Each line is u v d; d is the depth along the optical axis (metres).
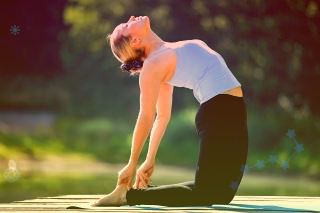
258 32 27.44
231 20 27.77
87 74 37.38
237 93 6.28
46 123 37.00
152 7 30.45
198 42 6.45
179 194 6.23
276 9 26.59
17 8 38.59
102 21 33.38
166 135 29.67
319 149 26.05
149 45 6.41
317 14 26.39
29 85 42.50
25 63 41.09
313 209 6.32
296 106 28.31
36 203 6.82
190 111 31.70
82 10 33.62
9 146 29.30
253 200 7.18
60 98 40.69
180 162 27.44
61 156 28.39
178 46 6.36
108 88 37.00
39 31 39.31
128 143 31.09
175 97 32.75
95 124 34.31
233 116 6.20
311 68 27.33
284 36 26.97
